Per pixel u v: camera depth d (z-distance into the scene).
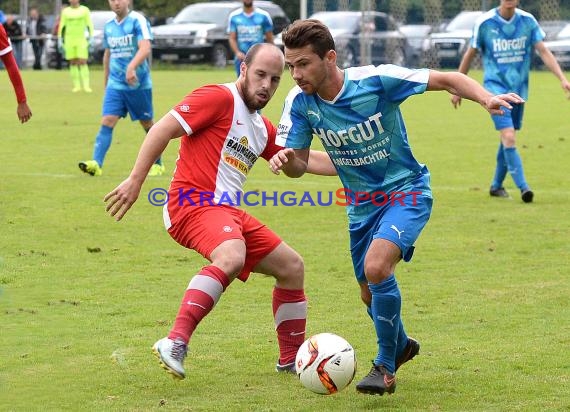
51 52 92.25
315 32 13.53
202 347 16.09
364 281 14.87
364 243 14.64
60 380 14.40
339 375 13.31
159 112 52.44
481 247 23.69
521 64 30.38
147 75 33.12
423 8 84.38
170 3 108.81
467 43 81.12
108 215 27.22
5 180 32.84
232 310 18.34
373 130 14.00
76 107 58.59
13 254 22.45
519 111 30.84
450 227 26.11
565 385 14.06
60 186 31.67
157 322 17.39
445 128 50.19
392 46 81.56
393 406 13.34
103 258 22.33
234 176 14.77
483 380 14.35
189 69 88.69
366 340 16.39
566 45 81.88
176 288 19.77
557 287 19.86
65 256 22.42
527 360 15.22
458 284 20.14
